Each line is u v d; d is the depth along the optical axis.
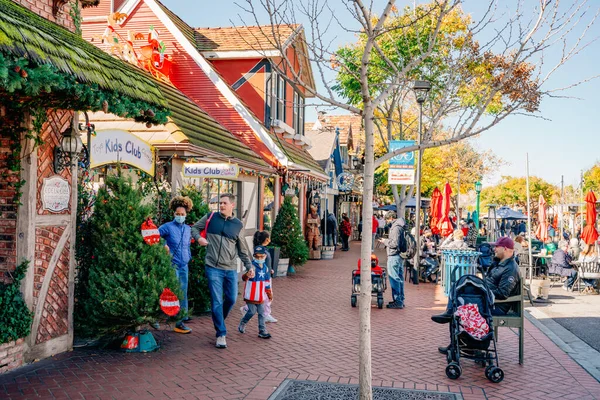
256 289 8.09
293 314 10.14
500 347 8.09
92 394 5.47
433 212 18.80
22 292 6.23
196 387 5.79
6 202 6.28
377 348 7.78
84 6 8.20
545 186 59.44
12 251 6.24
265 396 5.55
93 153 7.71
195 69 17.12
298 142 22.58
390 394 5.66
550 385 6.24
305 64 20.31
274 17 5.07
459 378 6.44
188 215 9.56
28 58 4.43
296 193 21.95
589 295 14.10
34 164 6.31
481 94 5.70
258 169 15.59
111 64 6.29
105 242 7.08
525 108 5.43
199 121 13.91
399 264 11.13
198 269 9.66
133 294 6.87
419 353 7.54
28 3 6.66
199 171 9.87
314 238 22.12
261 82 18.09
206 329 8.62
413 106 25.94
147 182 9.16
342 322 9.45
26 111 6.15
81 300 7.25
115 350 7.16
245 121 17.36
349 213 41.72
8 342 6.07
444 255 13.16
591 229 14.27
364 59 4.59
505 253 7.27
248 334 8.40
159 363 6.64
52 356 6.73
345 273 17.16
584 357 7.63
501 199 62.69
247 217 15.92
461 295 6.78
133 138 8.59
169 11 17.86
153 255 7.16
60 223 6.78
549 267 15.15
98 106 5.58
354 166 33.78
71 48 5.41
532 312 11.44
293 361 6.92
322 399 5.44
